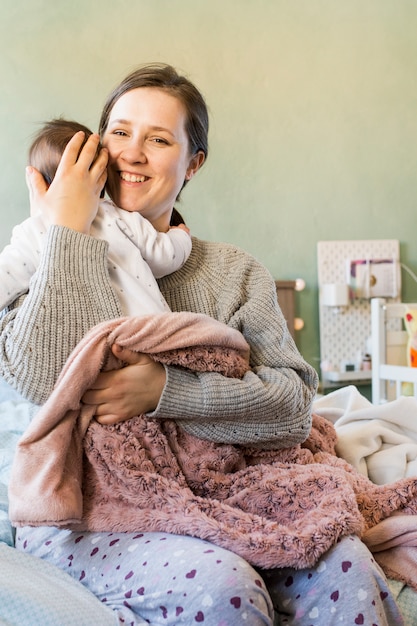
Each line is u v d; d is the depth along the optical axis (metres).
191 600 0.80
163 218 1.25
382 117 3.25
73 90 2.74
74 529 0.98
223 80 2.97
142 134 1.17
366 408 1.49
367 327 3.22
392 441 1.44
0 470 1.45
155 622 0.84
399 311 2.85
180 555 0.86
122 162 1.17
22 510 0.89
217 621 0.79
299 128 3.11
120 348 0.97
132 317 0.99
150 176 1.18
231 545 0.88
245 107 3.01
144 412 1.01
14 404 2.03
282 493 0.99
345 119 3.18
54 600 0.87
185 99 1.22
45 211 1.10
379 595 0.89
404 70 3.28
